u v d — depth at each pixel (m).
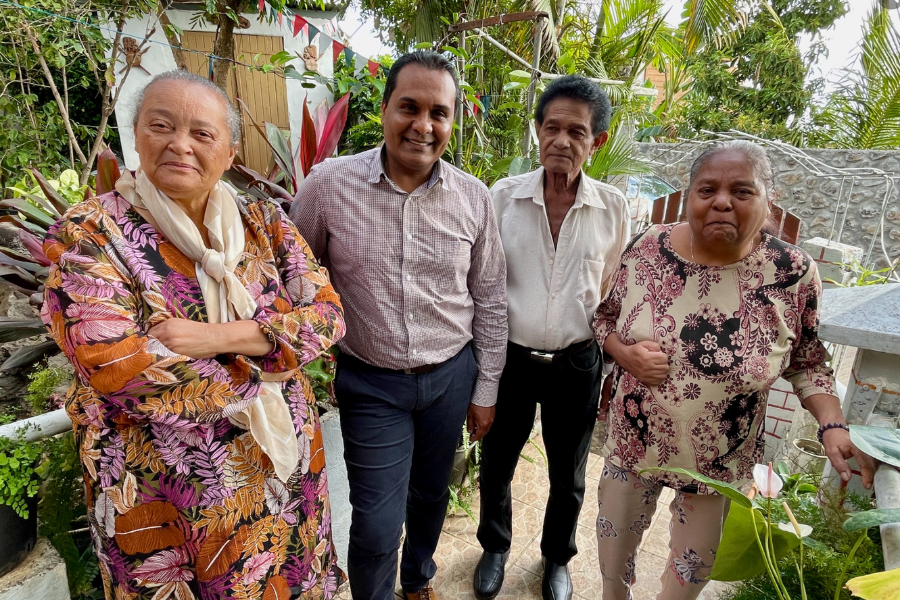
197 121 0.88
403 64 1.22
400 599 1.74
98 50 4.01
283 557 1.07
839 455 1.04
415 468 1.49
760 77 8.00
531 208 1.55
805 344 1.18
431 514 1.53
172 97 0.87
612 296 1.34
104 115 3.88
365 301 1.31
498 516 1.76
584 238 1.53
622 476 1.33
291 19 4.40
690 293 1.17
